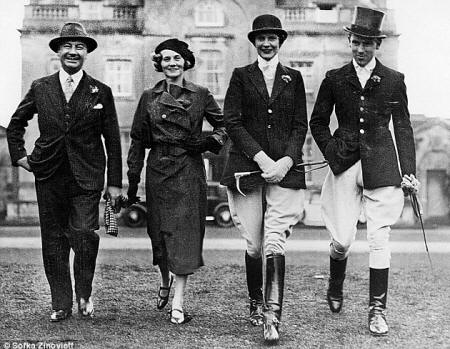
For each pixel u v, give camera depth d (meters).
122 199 5.30
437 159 21.45
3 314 5.37
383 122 5.06
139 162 5.30
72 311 5.44
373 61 5.14
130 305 5.84
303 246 13.46
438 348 4.46
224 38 22.41
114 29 21.98
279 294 4.64
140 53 22.06
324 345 4.50
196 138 5.20
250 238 5.10
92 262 5.16
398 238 15.84
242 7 22.30
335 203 5.21
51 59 20.50
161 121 5.12
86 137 5.08
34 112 5.28
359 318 5.36
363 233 17.48
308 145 20.91
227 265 9.31
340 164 5.07
